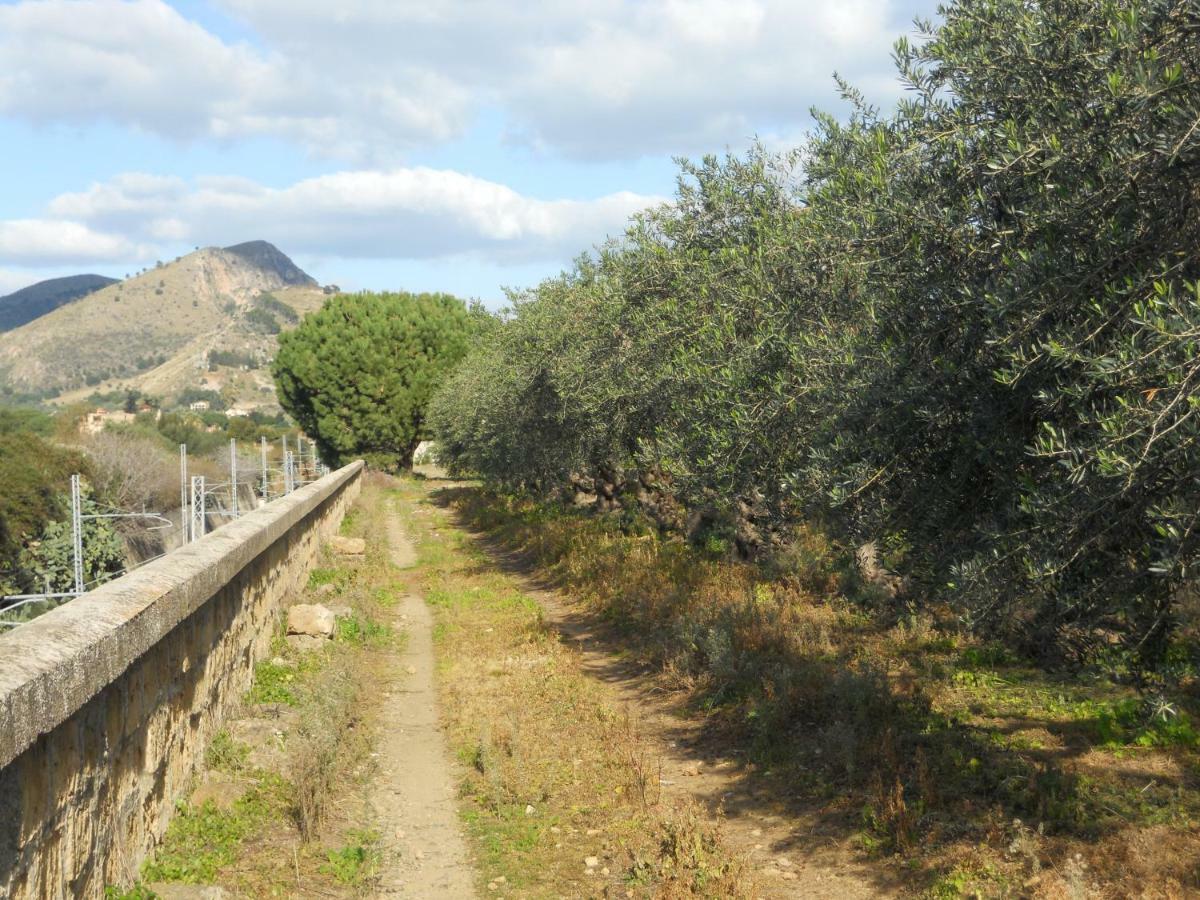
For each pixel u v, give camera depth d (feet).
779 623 34.63
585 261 51.90
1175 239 13.84
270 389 641.40
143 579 17.10
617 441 47.42
